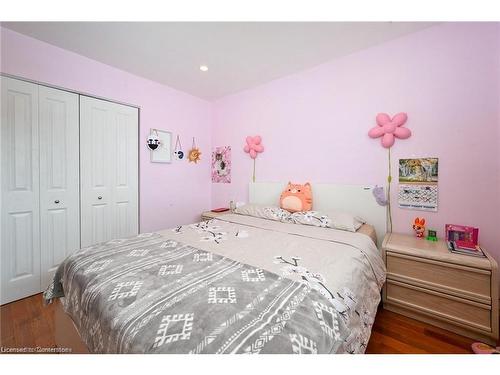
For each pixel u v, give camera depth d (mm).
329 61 2369
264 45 2068
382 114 2037
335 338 775
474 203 1717
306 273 1112
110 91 2443
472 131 1708
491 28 1628
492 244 1658
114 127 2502
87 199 2324
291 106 2689
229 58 2289
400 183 2021
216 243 1604
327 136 2430
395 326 1579
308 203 2449
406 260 1646
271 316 776
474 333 1441
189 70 2553
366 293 1271
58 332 1348
